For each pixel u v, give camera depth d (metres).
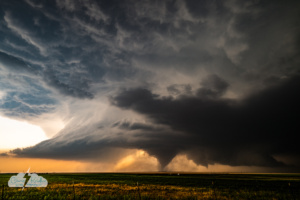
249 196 22.36
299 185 38.88
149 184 38.97
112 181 46.75
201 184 39.78
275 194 24.81
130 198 19.52
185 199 19.69
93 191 25.28
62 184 35.12
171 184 39.69
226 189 29.94
